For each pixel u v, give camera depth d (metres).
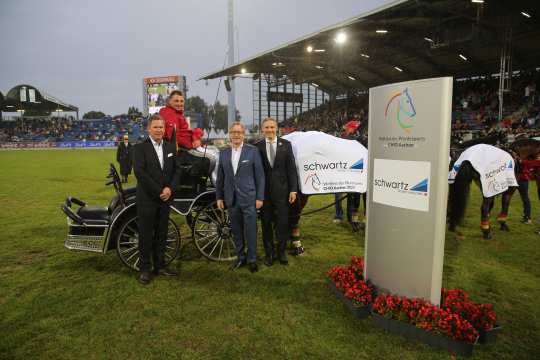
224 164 4.22
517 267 4.50
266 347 2.87
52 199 8.94
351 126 6.60
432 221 2.94
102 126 51.19
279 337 3.00
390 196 3.22
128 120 52.31
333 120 32.38
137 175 3.82
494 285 3.99
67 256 4.91
